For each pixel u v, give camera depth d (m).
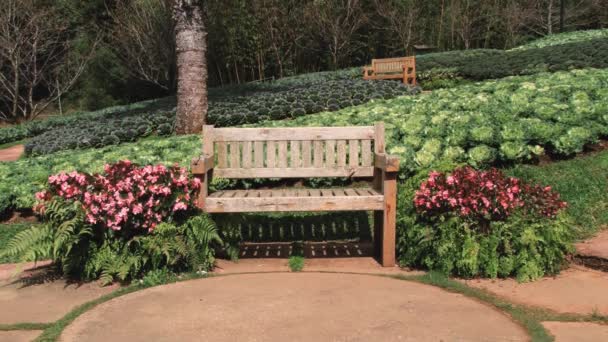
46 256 4.86
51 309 4.06
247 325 3.56
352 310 3.79
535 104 8.14
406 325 3.51
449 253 4.46
